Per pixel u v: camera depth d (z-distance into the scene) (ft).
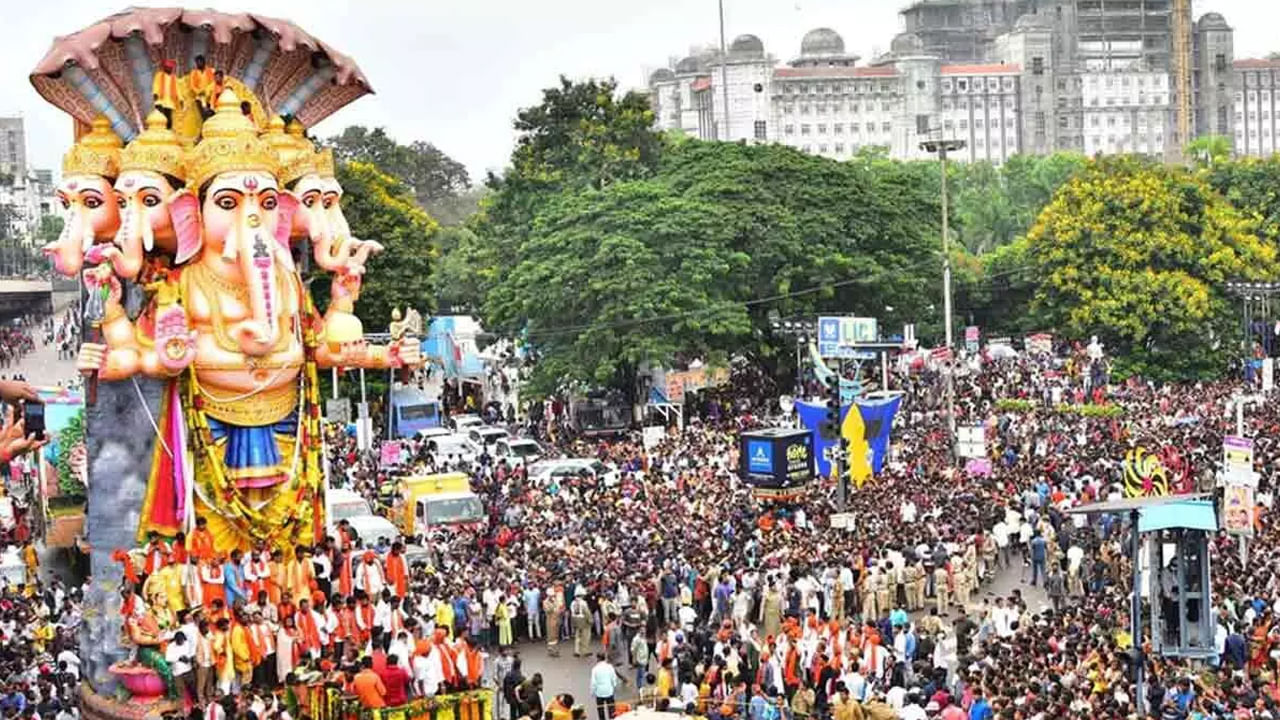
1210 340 343.05
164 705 115.03
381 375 280.92
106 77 120.47
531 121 362.94
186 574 118.42
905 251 319.68
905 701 116.78
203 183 119.14
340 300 127.75
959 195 552.82
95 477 122.62
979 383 309.01
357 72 129.39
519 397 308.81
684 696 122.42
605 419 291.79
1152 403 284.00
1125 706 104.58
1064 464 210.59
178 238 118.62
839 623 134.41
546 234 297.12
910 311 321.32
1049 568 167.53
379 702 111.14
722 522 181.57
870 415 200.03
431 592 149.89
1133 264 340.39
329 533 136.77
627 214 286.25
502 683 134.10
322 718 112.57
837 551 161.58
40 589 163.32
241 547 123.24
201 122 122.42
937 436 245.65
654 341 277.64
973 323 388.78
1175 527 115.85
